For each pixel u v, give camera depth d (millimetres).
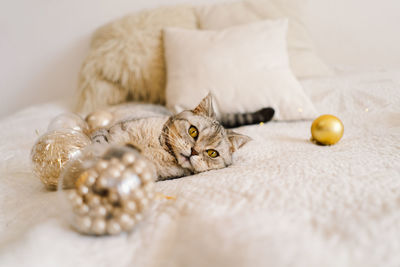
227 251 447
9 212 630
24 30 1592
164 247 508
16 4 1555
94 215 522
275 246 436
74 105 1259
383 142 742
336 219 509
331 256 426
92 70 1222
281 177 613
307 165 654
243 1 1329
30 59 1638
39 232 517
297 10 1306
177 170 767
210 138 772
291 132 902
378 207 520
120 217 521
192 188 609
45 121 1100
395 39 1443
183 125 776
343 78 1107
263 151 802
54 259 477
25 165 804
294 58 1210
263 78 992
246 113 968
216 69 1006
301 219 510
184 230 514
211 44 1046
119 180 522
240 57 1015
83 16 1566
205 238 485
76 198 525
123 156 540
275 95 974
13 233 567
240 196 563
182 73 1046
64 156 681
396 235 462
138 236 527
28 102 1702
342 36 1493
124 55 1195
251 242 450
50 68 1649
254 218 505
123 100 1236
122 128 792
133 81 1200
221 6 1327
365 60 1504
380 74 1094
